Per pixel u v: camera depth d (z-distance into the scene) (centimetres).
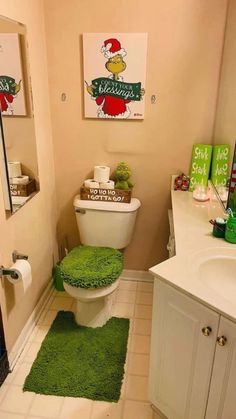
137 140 223
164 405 143
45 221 225
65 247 260
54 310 225
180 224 165
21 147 174
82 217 226
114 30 199
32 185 195
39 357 183
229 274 137
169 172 228
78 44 204
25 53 174
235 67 173
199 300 109
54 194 241
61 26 201
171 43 198
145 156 226
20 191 177
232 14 180
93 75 208
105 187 222
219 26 192
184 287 114
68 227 254
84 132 225
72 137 227
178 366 128
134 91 209
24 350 189
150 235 248
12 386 167
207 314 108
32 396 162
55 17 200
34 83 191
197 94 208
